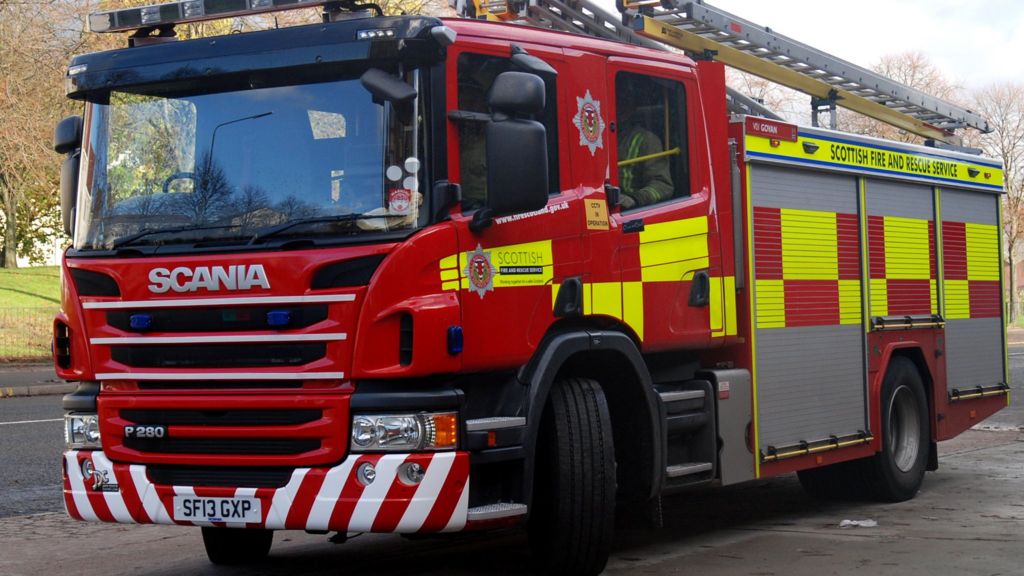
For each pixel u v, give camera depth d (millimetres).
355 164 5949
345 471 5715
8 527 8695
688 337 7406
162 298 6055
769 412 8078
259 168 6109
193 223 6137
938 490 9977
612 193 6887
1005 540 7559
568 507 6406
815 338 8602
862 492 9344
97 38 31281
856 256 9148
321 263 5773
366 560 7395
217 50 6238
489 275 6074
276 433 5828
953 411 10305
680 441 7445
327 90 6066
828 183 8891
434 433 5750
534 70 6273
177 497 6000
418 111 5918
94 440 6285
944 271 10297
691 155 7613
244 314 5902
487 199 5918
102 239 6348
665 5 8242
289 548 7895
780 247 8297
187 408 6012
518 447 6094
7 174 34031
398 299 5738
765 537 7914
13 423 15148
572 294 6531
